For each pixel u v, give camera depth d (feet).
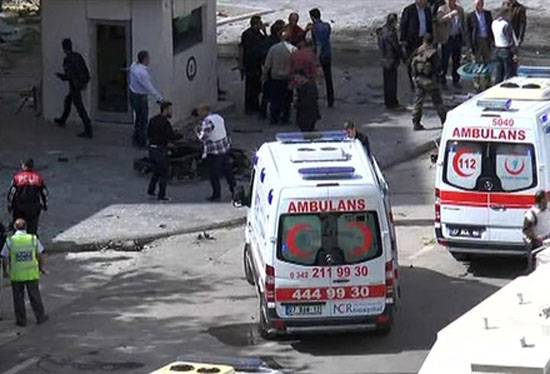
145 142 172.04
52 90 182.09
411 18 192.03
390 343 113.80
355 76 209.87
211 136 149.59
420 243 140.97
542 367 65.98
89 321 120.47
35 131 178.50
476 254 132.26
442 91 197.88
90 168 162.91
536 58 215.31
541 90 132.67
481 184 128.67
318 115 173.17
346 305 111.75
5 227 138.62
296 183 111.04
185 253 138.21
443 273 131.85
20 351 113.50
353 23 249.14
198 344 114.21
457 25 195.93
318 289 111.24
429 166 165.89
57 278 131.85
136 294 127.34
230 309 122.72
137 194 153.89
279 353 111.96
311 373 107.45
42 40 180.86
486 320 73.72
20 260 118.01
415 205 151.33
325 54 188.24
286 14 257.75
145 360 110.83
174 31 178.40
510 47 191.21
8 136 176.14
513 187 127.75
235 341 114.93
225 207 149.59
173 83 178.19
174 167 157.89
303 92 171.94
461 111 129.29
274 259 111.04
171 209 148.97
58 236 140.56
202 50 186.09
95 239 139.85
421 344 113.50
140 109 170.19
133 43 175.83
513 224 128.26
